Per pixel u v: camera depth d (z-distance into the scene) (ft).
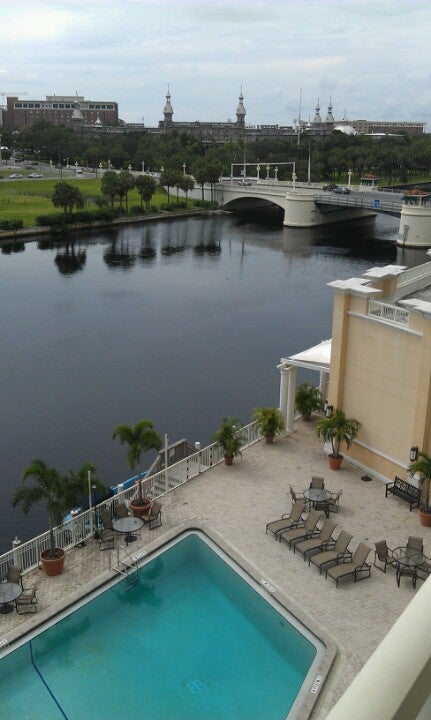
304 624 55.47
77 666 51.67
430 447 72.64
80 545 66.95
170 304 225.35
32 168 654.12
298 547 64.64
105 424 129.90
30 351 176.04
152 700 48.32
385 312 75.87
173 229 381.81
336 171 591.78
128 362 168.35
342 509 73.36
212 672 51.06
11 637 53.83
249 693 48.96
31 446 119.85
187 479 78.95
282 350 179.73
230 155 608.19
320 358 86.99
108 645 53.83
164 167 516.73
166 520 70.95
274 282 259.60
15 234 339.98
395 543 67.00
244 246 334.24
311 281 261.44
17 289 241.14
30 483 105.60
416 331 71.00
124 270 275.39
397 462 76.74
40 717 46.88
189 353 175.94
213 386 151.94
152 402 141.90
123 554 65.00
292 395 89.56
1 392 147.23
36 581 61.05
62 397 144.46
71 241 335.88
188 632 55.26
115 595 59.93
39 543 64.85
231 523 70.33
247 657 52.42
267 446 87.76
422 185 555.69
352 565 61.82
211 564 64.34
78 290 241.55
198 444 89.76
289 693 48.83
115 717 46.93
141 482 75.05
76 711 47.42
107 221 383.24
